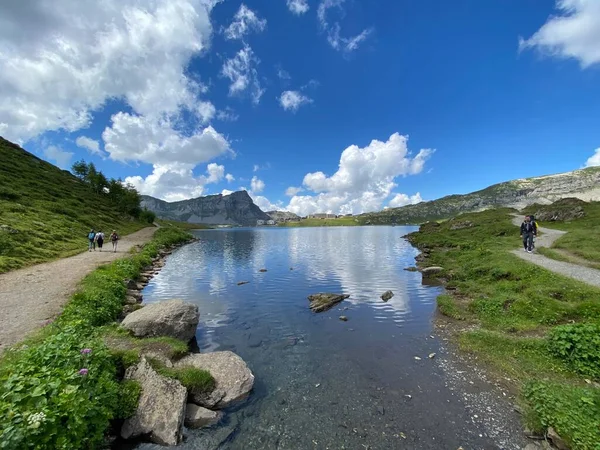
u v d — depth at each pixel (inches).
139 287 1151.6
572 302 684.7
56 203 2923.2
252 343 646.5
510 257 1148.5
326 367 530.6
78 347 384.5
